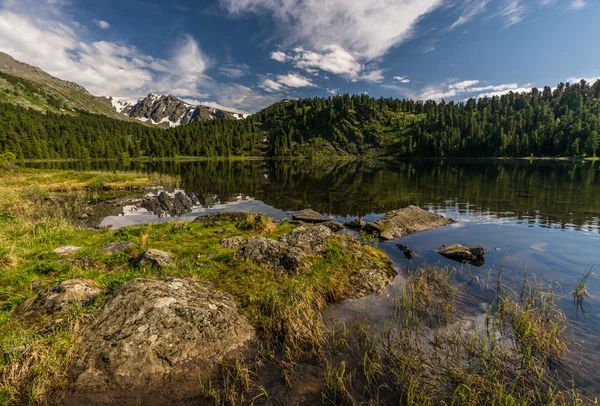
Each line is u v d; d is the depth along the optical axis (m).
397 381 5.67
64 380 5.38
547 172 54.09
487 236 15.76
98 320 6.47
